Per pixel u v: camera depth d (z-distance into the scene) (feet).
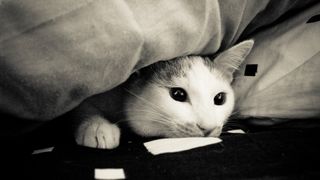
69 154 0.67
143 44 0.68
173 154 0.64
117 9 0.64
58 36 0.60
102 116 0.88
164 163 0.60
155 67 0.93
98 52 0.62
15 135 0.67
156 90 0.90
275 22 1.04
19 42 0.58
